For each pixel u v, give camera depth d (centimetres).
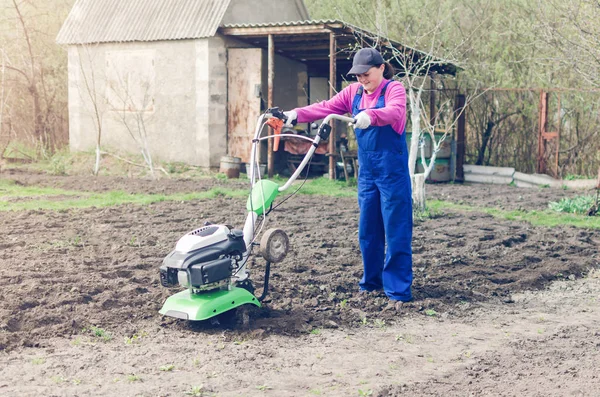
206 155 1806
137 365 497
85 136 2003
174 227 1032
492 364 523
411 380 487
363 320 632
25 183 1552
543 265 879
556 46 1423
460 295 729
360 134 675
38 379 463
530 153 1956
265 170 1798
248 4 1862
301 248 908
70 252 848
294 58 1994
